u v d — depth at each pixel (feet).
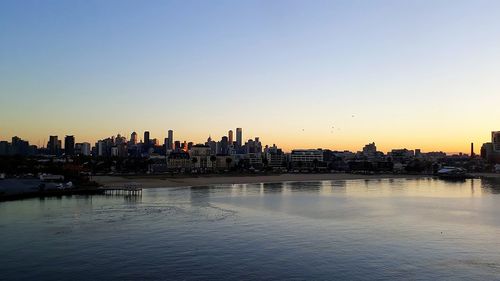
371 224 360.89
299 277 213.87
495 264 236.84
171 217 394.93
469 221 381.19
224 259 245.24
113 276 214.48
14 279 209.36
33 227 337.52
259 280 209.36
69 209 449.89
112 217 392.68
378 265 234.17
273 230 330.75
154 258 246.68
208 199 574.56
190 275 216.54
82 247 271.28
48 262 237.66
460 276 216.13
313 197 622.54
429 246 278.26
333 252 261.65
